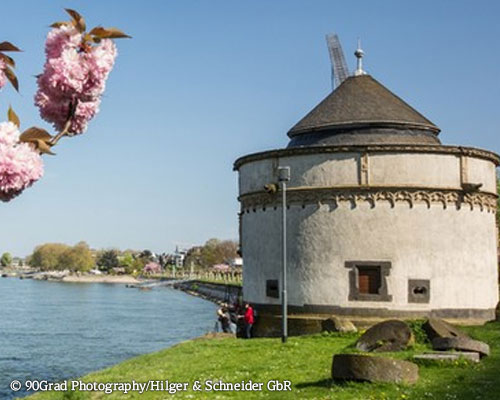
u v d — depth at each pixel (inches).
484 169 1432.1
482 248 1402.6
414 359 790.5
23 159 237.8
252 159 1473.9
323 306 1341.0
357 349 955.3
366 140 1456.7
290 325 1359.5
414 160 1353.3
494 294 1434.5
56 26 265.7
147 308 3912.4
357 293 1323.8
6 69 271.9
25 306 4069.9
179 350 1096.8
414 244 1331.2
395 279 1317.7
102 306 4099.4
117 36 270.5
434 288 1327.5
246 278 1514.5
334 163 1363.2
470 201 1385.3
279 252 1407.5
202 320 3014.3
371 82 1582.2
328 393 648.4
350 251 1336.1
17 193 243.6
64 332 2448.3
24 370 1562.5
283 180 1113.4
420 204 1344.7
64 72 257.8
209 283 5831.7
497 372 735.1
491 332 1143.6
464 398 596.4
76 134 275.4
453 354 817.5
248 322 1380.4
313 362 881.5
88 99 270.4
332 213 1353.3
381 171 1347.2
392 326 956.0
